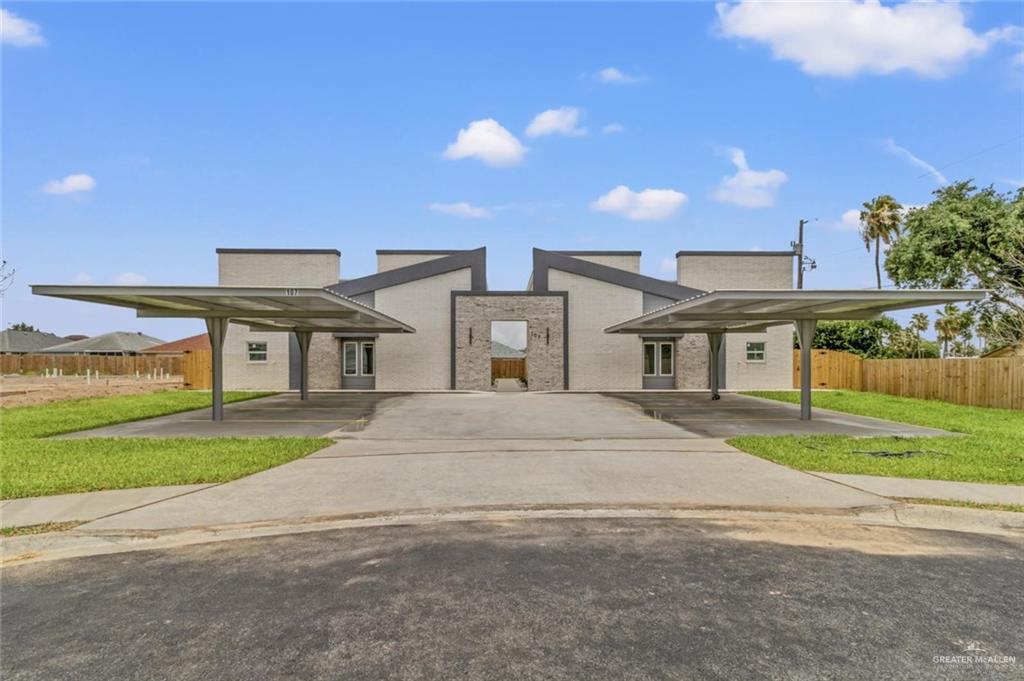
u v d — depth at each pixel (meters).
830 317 14.47
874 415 15.67
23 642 3.44
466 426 13.20
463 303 25.42
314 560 4.82
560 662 3.17
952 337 45.06
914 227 26.86
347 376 25.77
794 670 3.10
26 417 14.50
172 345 50.16
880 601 4.01
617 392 24.77
